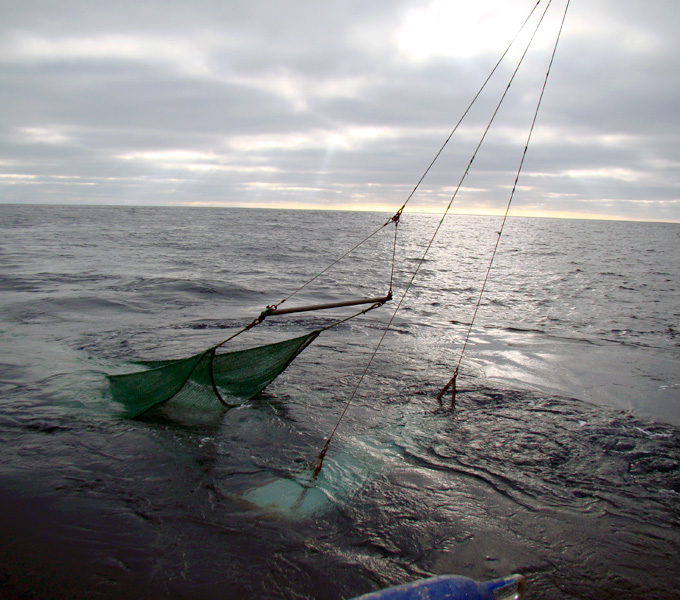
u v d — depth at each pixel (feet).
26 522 11.43
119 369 22.99
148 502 12.53
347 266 72.49
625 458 15.87
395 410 19.29
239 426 17.53
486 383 22.71
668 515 12.85
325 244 112.88
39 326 30.58
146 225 169.17
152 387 18.79
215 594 9.55
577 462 15.52
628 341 32.17
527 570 10.60
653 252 119.24
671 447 16.72
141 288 45.27
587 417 19.07
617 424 18.48
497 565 10.71
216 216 293.64
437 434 17.21
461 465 15.10
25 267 57.26
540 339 31.94
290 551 10.89
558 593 9.95
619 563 10.91
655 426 18.40
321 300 43.91
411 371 24.11
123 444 15.74
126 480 13.55
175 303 39.68
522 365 25.89
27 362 23.35
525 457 15.74
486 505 13.01
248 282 51.88
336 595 9.66
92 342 27.37
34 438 15.83
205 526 11.64
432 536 11.62
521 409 19.71
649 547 11.50
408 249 108.88
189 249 89.40
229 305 39.96
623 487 14.15
